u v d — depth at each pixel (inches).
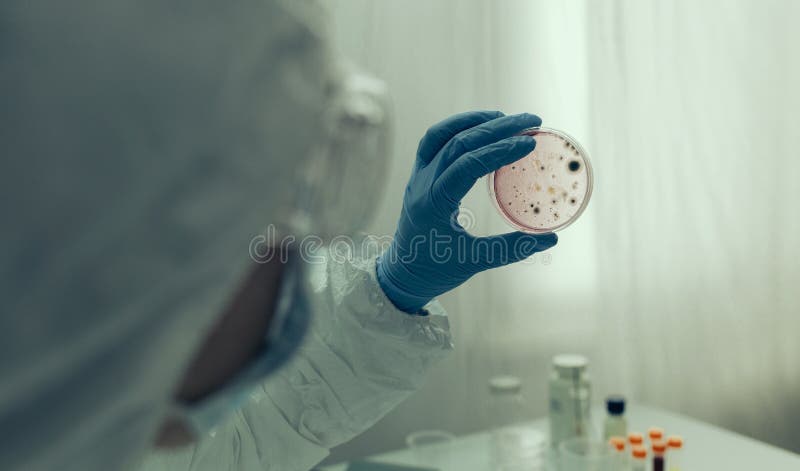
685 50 65.2
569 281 62.9
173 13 9.7
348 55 53.8
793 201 71.5
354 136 12.0
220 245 10.5
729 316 70.0
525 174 30.5
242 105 10.1
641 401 66.4
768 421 72.9
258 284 14.0
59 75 9.1
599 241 62.6
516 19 59.4
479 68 58.1
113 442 11.0
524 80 60.0
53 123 9.1
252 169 10.4
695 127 66.4
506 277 60.4
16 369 9.4
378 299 28.3
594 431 49.7
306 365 28.7
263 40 10.3
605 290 63.2
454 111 57.6
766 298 71.4
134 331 10.2
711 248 68.4
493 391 52.1
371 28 54.4
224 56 9.9
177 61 9.6
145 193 9.6
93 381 10.1
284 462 29.5
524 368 61.7
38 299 9.3
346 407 29.1
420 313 30.1
